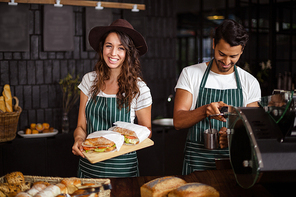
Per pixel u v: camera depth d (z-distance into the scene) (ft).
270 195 4.51
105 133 6.14
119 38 6.37
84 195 4.47
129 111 6.82
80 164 6.97
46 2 11.62
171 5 14.32
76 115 12.82
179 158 13.33
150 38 13.94
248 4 15.80
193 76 6.56
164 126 13.08
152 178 5.37
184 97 6.56
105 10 12.75
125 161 6.54
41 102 12.25
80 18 12.55
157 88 14.33
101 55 6.82
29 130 11.21
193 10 20.86
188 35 21.17
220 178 5.19
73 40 12.37
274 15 15.81
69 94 12.03
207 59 19.12
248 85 6.46
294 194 4.21
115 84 6.86
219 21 19.54
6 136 10.47
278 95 4.26
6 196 4.67
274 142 4.09
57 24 12.04
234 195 4.57
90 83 7.12
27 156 10.98
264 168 3.97
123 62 6.70
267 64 15.21
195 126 6.55
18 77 11.86
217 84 6.48
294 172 4.00
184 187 4.36
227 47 5.40
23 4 11.57
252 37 15.67
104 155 5.73
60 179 5.06
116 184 5.12
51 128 11.58
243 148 4.36
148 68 14.01
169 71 14.57
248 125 4.20
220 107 5.59
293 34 15.53
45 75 12.24
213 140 5.96
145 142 6.21
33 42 11.96
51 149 11.36
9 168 10.75
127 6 12.92
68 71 12.56
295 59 15.67
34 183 4.91
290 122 4.07
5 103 10.80
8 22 11.43
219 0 19.29
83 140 6.55
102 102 6.82
